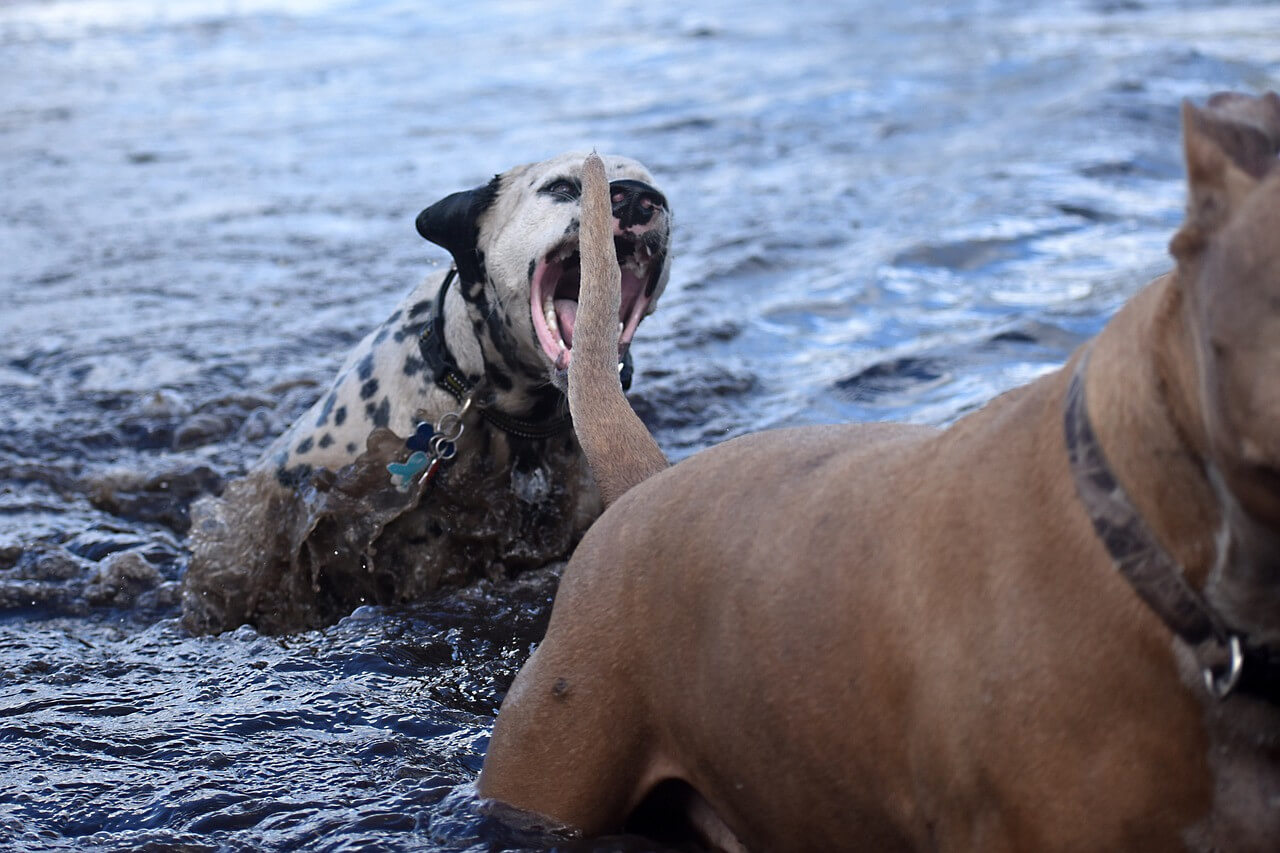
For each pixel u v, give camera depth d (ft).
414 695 17.13
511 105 63.31
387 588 20.40
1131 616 8.80
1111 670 8.90
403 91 69.92
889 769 10.30
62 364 31.86
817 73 64.18
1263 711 8.66
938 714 9.70
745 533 11.42
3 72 83.92
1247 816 8.84
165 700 17.20
